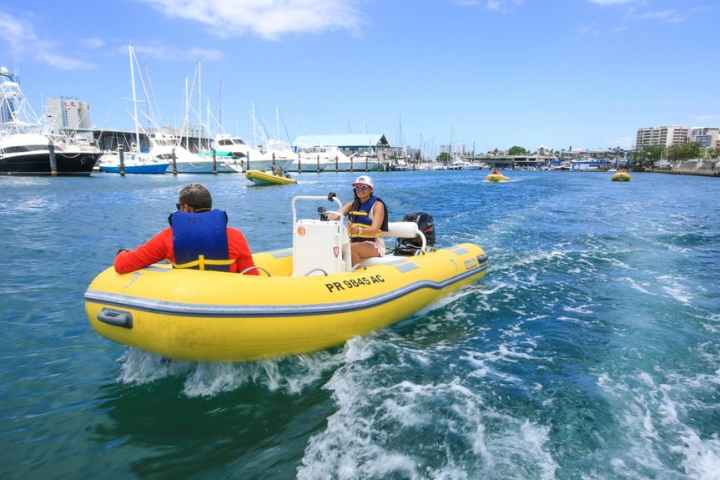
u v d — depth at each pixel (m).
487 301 5.20
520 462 2.41
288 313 3.30
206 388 3.17
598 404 2.98
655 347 3.88
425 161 112.94
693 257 7.48
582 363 3.61
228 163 48.28
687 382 3.29
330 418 2.82
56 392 3.14
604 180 45.50
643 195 24.36
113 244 8.77
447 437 2.62
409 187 29.64
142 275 3.13
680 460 2.44
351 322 3.79
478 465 2.39
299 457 2.47
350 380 3.29
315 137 101.38
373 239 5.02
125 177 40.62
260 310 3.16
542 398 3.06
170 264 3.53
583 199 20.88
